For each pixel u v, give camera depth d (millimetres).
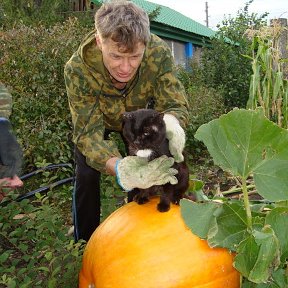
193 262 1073
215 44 4770
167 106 1419
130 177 1059
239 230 1103
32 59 2900
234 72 4539
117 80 1338
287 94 1851
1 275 1400
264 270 987
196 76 4645
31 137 2600
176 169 1108
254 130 1066
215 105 3756
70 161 2697
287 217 1086
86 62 1364
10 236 1575
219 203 1117
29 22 4082
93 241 1202
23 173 2514
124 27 1177
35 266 1472
